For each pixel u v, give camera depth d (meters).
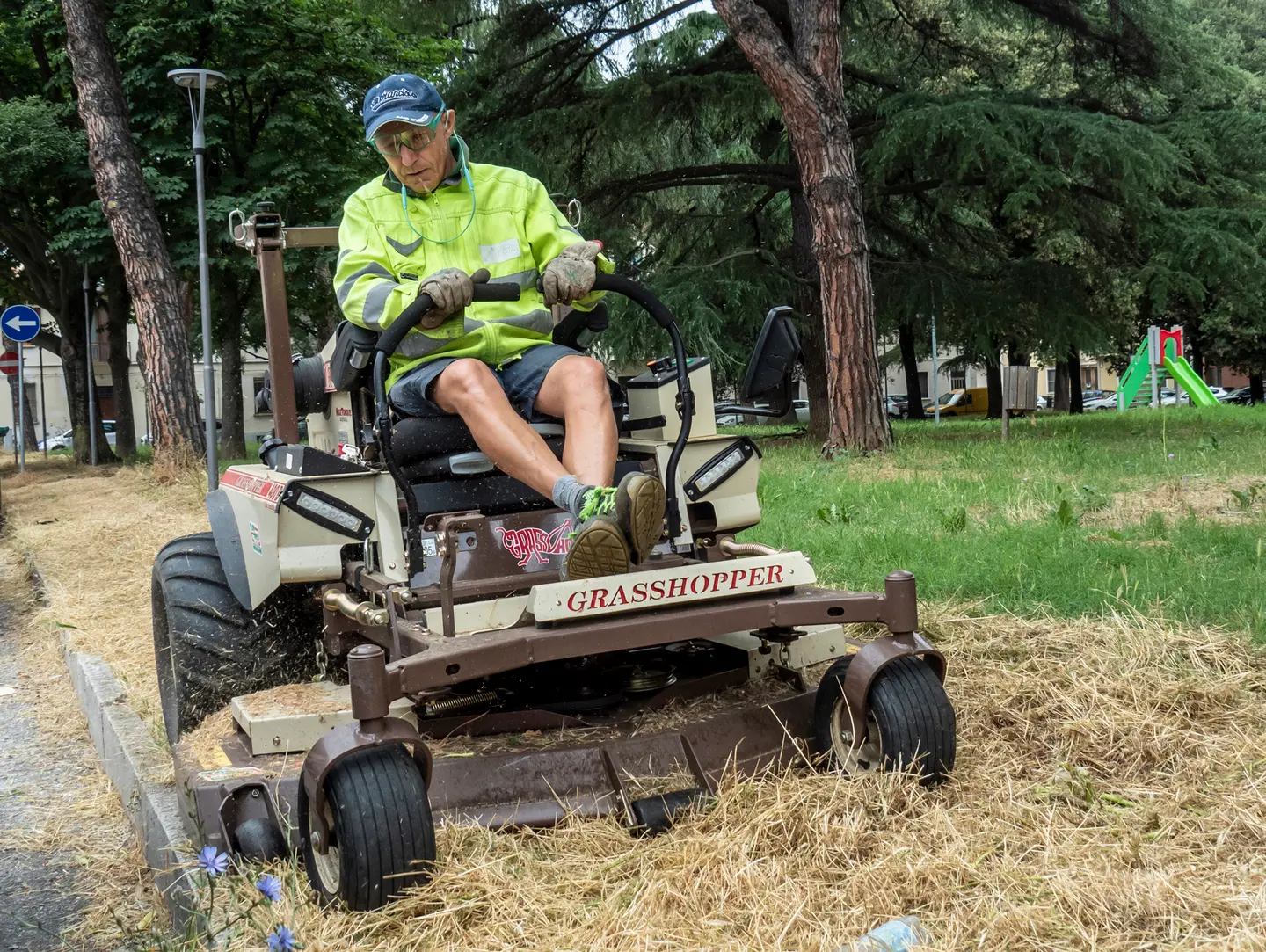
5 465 26.94
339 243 4.19
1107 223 18.98
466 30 20.08
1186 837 3.01
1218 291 18.98
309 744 3.49
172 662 4.38
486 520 3.68
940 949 2.46
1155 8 18.19
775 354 3.94
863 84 21.28
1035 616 5.24
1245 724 3.82
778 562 3.40
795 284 20.31
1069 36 19.73
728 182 20.56
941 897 2.73
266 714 3.53
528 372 3.87
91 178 22.91
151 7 21.30
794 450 16.67
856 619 3.35
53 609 7.80
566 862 3.02
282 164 22.41
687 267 19.22
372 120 3.94
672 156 22.42
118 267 25.05
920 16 20.67
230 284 24.66
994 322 20.09
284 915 2.80
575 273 3.74
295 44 22.81
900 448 14.93
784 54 14.55
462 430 3.85
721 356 18.48
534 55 19.47
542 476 3.51
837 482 10.81
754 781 3.34
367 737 2.81
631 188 20.44
